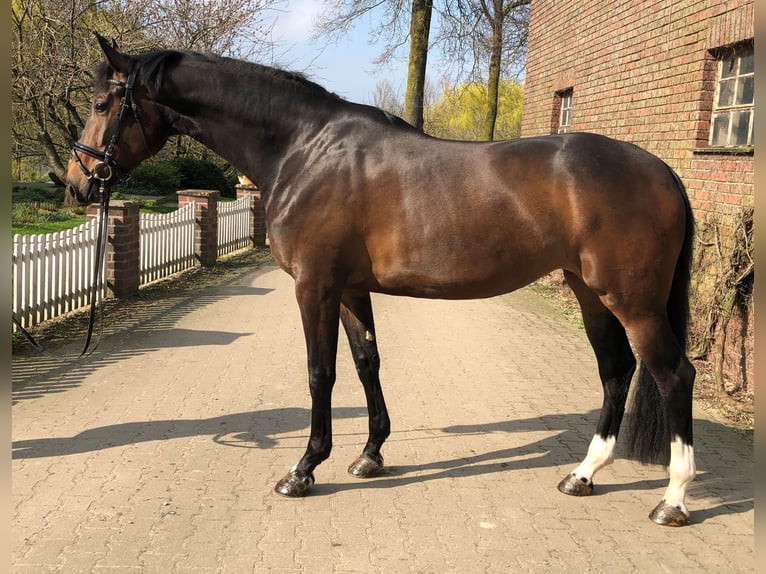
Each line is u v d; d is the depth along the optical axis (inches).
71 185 142.4
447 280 128.7
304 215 130.3
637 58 297.4
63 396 193.6
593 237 122.4
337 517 128.2
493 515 130.5
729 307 209.0
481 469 152.3
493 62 862.5
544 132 436.5
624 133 311.4
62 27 577.6
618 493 141.7
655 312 124.6
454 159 127.7
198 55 140.8
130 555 112.8
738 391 208.5
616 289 124.0
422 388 213.3
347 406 193.9
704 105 244.2
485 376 228.2
